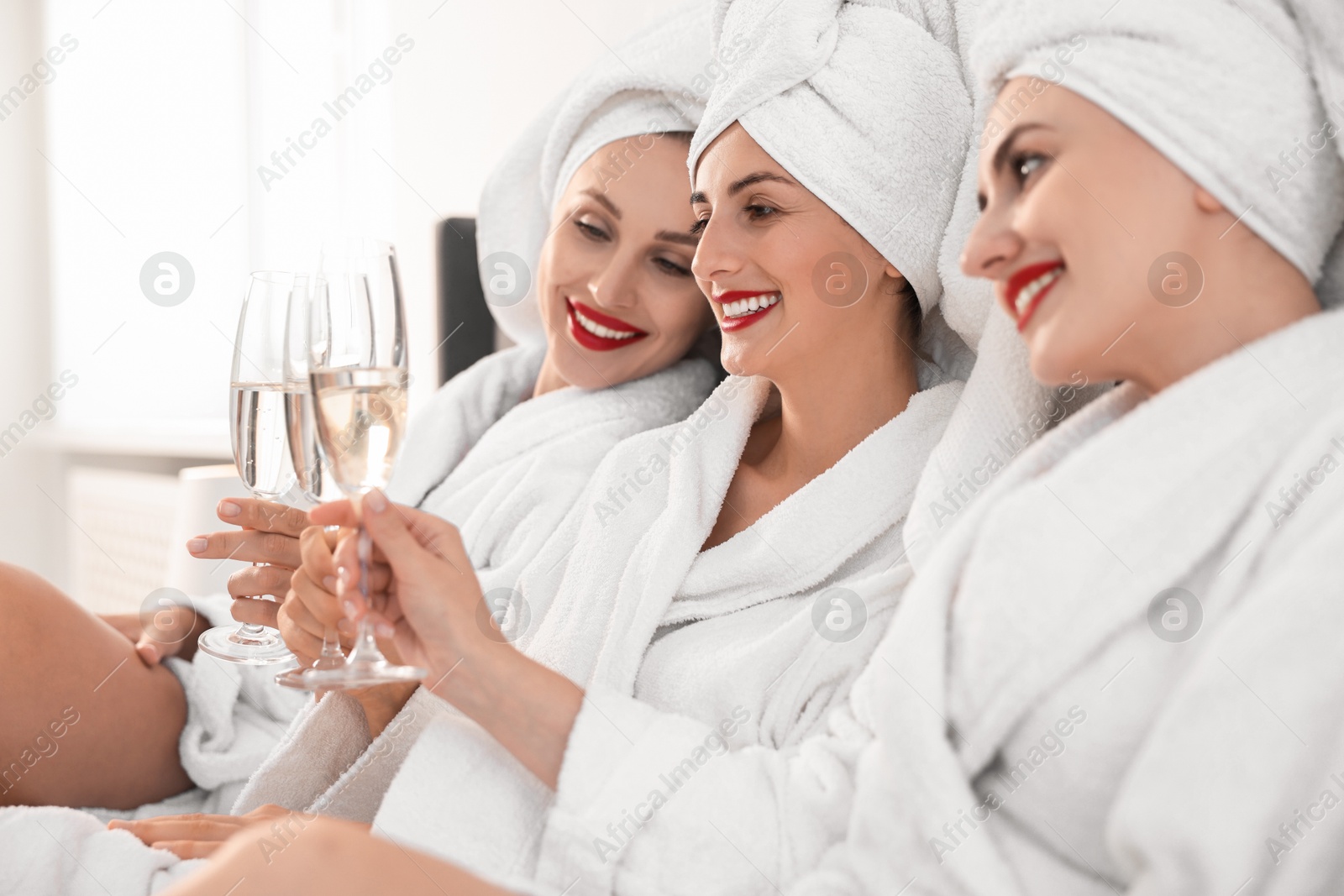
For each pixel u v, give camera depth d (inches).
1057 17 23.9
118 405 105.9
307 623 30.5
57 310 106.8
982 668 22.5
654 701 32.4
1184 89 22.3
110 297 104.1
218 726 37.9
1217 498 21.3
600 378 44.7
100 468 106.4
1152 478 21.9
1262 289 22.9
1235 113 22.1
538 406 46.6
